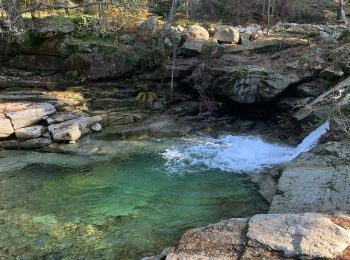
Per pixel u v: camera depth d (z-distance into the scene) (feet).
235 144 41.29
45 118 41.47
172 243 24.30
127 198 30.45
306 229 19.06
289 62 46.98
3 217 27.53
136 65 49.78
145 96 48.29
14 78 49.01
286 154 38.22
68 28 49.80
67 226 26.45
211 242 19.22
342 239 18.33
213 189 31.78
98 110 46.55
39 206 29.14
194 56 51.60
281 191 26.91
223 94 46.03
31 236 25.21
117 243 24.41
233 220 20.92
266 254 17.93
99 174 34.73
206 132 44.93
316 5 80.79
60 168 35.88
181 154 38.91
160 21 63.05
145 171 35.24
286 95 44.42
